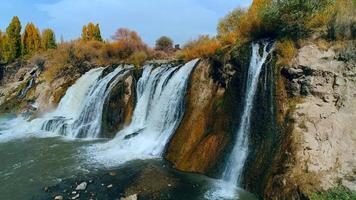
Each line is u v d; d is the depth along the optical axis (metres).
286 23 15.65
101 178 14.32
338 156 11.26
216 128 15.78
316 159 11.26
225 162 14.22
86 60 36.91
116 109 23.06
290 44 14.34
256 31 17.22
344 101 12.33
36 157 17.89
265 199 11.48
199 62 19.17
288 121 12.65
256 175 12.55
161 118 20.05
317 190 10.38
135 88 23.41
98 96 24.64
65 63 36.12
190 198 12.12
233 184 13.36
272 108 13.55
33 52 58.59
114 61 36.41
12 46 59.00
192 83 18.59
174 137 17.39
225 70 16.78
